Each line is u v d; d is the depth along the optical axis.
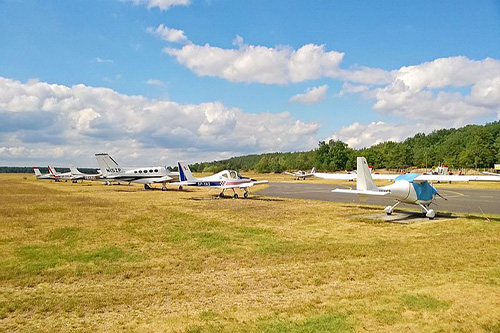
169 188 39.75
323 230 11.52
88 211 16.81
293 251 8.51
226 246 9.16
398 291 5.54
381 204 19.80
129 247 9.12
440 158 87.06
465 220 13.23
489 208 17.25
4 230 11.54
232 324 4.40
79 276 6.71
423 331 4.11
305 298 5.32
